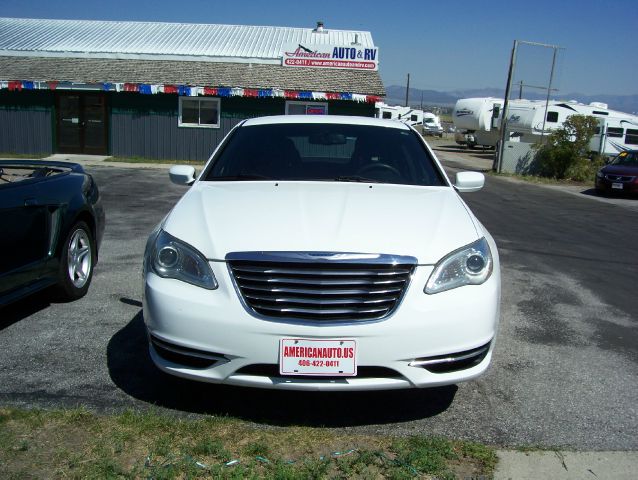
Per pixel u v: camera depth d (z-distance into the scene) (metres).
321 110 20.84
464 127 37.97
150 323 3.24
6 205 4.13
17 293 4.34
